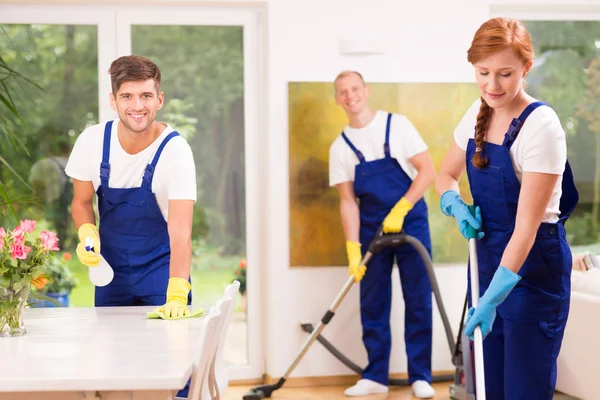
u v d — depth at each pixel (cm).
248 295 456
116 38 447
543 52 479
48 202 448
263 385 425
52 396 170
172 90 454
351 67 445
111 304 287
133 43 450
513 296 221
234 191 459
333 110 443
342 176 423
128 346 196
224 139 458
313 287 446
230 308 220
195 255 456
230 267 459
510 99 214
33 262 217
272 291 444
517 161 218
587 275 366
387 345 424
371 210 418
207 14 452
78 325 230
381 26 446
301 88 442
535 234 213
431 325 420
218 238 458
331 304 439
